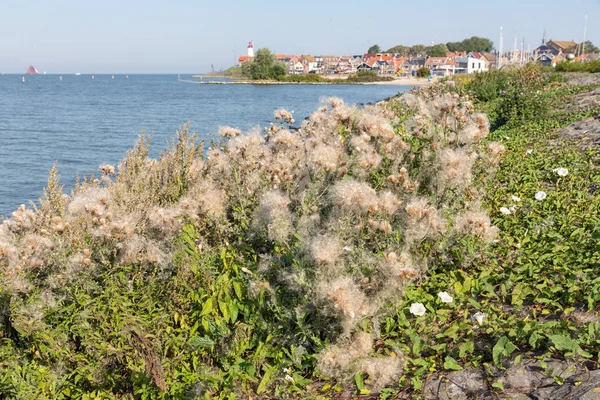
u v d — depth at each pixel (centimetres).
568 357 288
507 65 2662
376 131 434
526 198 554
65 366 336
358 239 361
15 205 1614
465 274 395
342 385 315
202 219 433
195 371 335
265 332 352
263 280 367
